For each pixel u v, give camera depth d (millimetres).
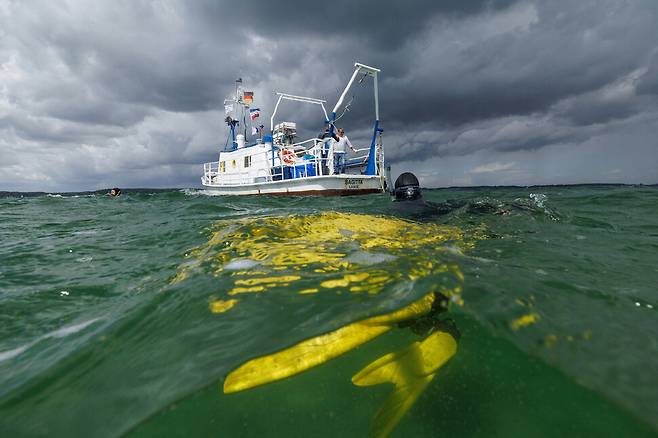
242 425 1408
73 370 1688
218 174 22578
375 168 18281
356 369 1728
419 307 2059
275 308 2150
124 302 2559
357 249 3334
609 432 1260
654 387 1372
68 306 2607
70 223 7289
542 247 3561
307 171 18453
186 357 1739
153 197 19172
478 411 1437
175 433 1347
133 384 1568
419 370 1696
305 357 1729
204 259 3318
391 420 1441
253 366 1655
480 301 2068
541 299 2123
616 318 1921
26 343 2021
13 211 10500
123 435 1302
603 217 5926
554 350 1631
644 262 3066
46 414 1401
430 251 3240
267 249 3428
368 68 17359
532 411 1393
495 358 1659
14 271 3531
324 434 1386
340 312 2033
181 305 2303
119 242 4848
